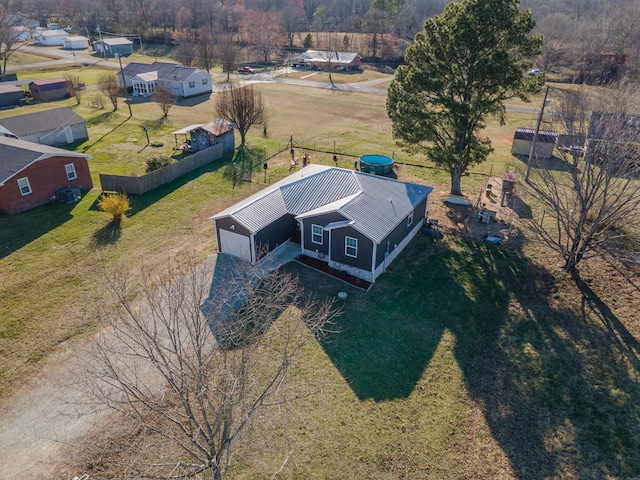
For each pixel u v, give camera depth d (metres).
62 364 16.91
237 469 13.37
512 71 25.20
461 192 32.25
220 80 77.44
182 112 55.03
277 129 48.72
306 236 24.14
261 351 17.38
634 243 24.16
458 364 17.38
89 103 57.69
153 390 15.48
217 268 22.91
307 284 21.97
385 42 98.19
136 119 51.06
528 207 29.91
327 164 38.06
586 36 76.75
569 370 17.05
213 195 31.39
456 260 24.22
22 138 37.94
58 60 90.06
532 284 22.09
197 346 10.49
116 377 11.21
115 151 39.94
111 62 90.25
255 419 12.96
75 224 27.05
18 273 22.31
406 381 16.56
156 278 21.88
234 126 44.34
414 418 15.15
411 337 18.66
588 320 19.58
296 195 25.83
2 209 27.95
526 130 40.75
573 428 14.80
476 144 28.05
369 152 41.12
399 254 24.83
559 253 24.11
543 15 107.81
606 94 28.44
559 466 13.66
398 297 21.16
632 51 64.69
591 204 20.81
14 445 14.00
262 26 112.12
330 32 124.19
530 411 15.45
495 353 17.91
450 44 25.95
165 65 66.31
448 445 14.28
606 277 22.41
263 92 67.81
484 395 16.06
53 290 21.11
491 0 24.86
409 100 28.19
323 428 14.70
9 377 16.39
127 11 128.75
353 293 21.38
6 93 55.28
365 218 22.39
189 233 26.38
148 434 13.91
